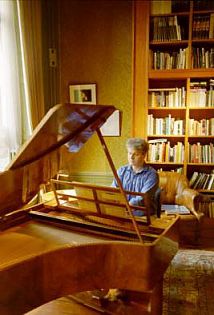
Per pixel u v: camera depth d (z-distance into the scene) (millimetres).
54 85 3973
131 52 3840
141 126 3748
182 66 3629
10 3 2990
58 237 1638
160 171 3791
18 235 1664
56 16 3924
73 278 1471
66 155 1744
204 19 3551
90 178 4098
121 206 1688
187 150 3736
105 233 1687
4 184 1475
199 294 2389
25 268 1306
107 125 4000
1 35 2945
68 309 2092
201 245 3330
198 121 3791
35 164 1539
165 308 2203
